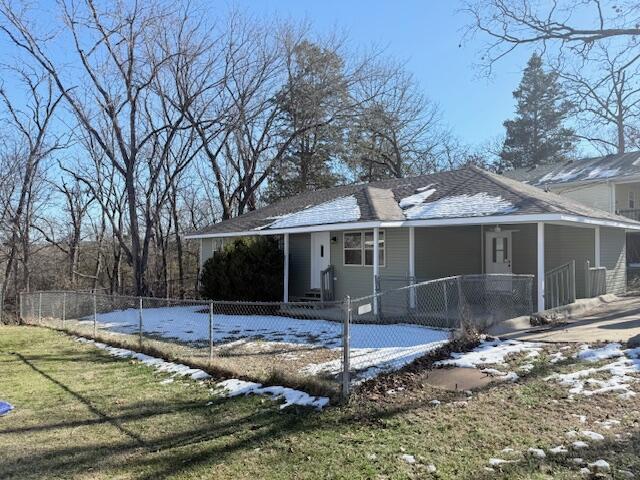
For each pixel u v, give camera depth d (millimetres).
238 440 5102
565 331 9641
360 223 13703
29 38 20125
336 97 29266
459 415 5480
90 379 8055
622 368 6605
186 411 6168
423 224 13344
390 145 36594
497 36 14695
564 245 15758
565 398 5793
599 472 3977
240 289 16719
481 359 7723
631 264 22328
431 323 11516
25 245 26203
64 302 15422
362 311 8875
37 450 5008
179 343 10812
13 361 9930
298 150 33406
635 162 24641
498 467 4180
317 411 5848
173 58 21781
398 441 4855
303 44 28047
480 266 16312
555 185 25281
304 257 17672
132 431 5508
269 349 9602
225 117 23875
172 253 34375
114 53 20516
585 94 17562
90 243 34406
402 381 6844
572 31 13648
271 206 23172
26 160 26031
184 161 24969
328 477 4176
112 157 21766
